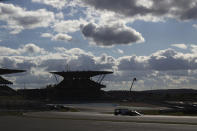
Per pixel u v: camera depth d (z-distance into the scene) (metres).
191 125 45.09
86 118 62.03
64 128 38.66
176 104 143.25
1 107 112.25
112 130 36.19
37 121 52.31
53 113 89.19
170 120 56.94
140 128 39.12
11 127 39.97
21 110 104.75
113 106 151.88
